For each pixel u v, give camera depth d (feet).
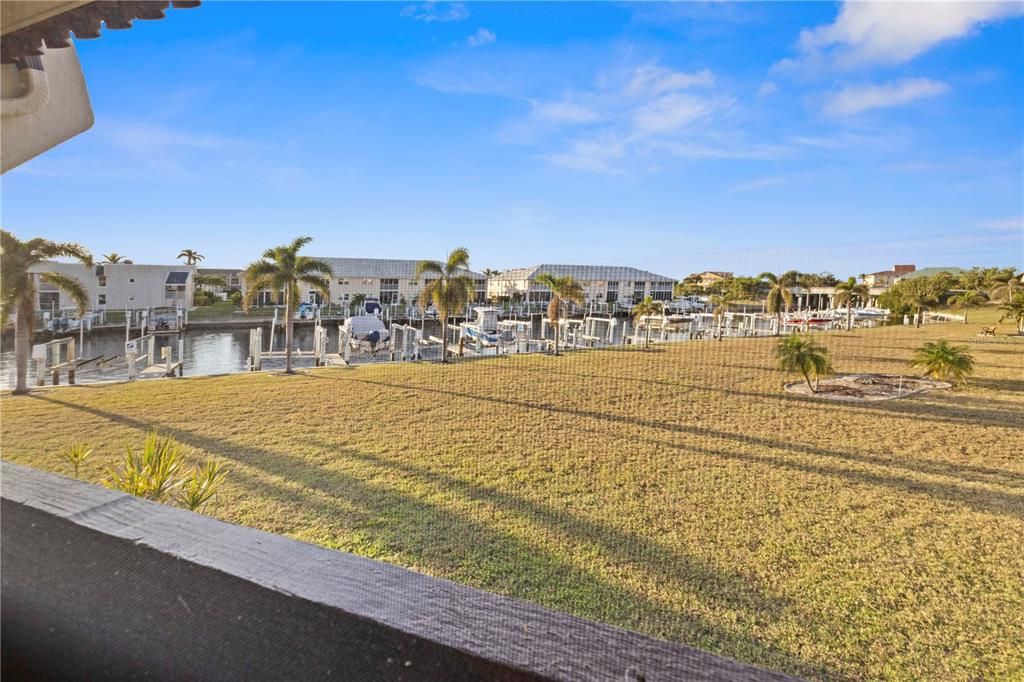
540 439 24.71
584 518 15.66
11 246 32.55
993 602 11.40
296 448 22.77
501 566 12.76
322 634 2.13
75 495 3.07
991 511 16.33
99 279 86.79
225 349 75.46
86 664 2.79
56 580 2.86
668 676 1.67
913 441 24.61
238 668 2.33
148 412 29.68
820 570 12.73
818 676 9.16
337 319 102.94
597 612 10.93
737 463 21.26
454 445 23.61
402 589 2.18
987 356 44.65
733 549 13.83
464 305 57.21
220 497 16.85
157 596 2.53
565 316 71.36
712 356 56.13
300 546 2.54
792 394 36.17
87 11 4.37
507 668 1.75
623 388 38.99
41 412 29.45
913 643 10.03
